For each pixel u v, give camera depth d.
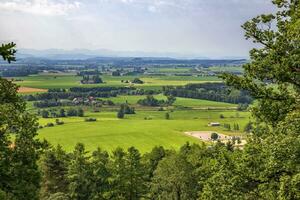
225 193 21.09
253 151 21.16
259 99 22.25
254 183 21.14
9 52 11.46
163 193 77.44
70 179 67.94
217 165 22.59
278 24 21.81
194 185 75.81
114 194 69.75
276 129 20.28
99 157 72.81
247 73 22.38
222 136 198.00
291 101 21.36
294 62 20.69
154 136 196.50
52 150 69.00
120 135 197.25
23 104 29.05
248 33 22.20
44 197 62.16
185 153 100.94
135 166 71.31
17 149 27.34
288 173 19.73
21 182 26.73
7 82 28.34
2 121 26.66
